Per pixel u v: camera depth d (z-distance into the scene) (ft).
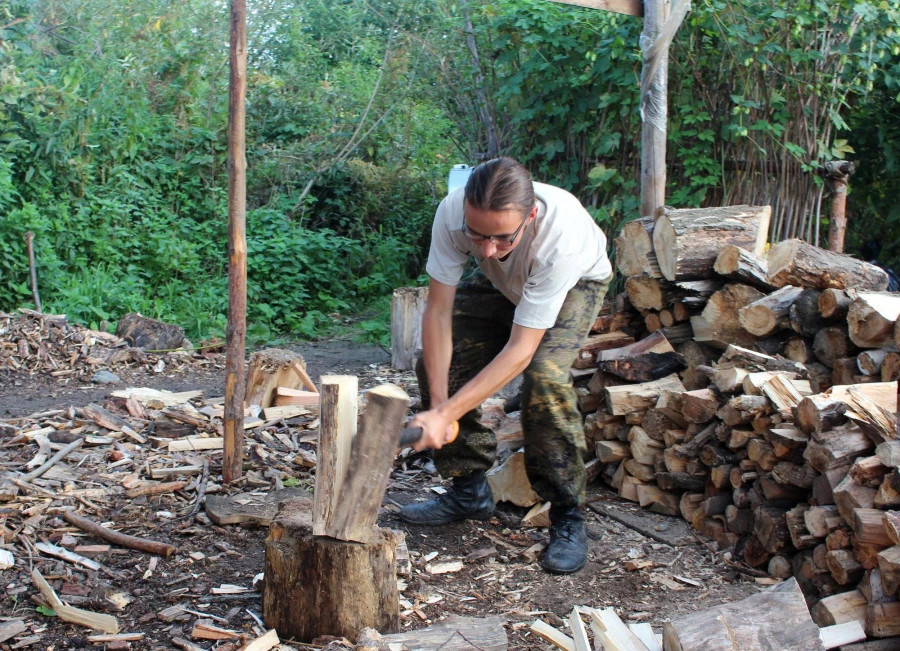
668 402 12.42
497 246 8.72
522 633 9.40
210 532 11.63
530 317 9.19
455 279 10.11
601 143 21.97
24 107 28.37
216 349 25.17
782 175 21.33
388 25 43.01
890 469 9.28
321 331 30.42
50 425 15.55
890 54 21.93
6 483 12.32
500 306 11.39
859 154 25.29
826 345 11.26
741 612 8.28
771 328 11.83
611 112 21.81
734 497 11.50
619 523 12.66
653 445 12.82
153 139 34.19
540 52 22.30
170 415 15.72
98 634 9.08
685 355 13.44
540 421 10.66
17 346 22.15
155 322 24.45
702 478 12.32
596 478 14.28
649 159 17.22
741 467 11.35
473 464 11.96
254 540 11.50
